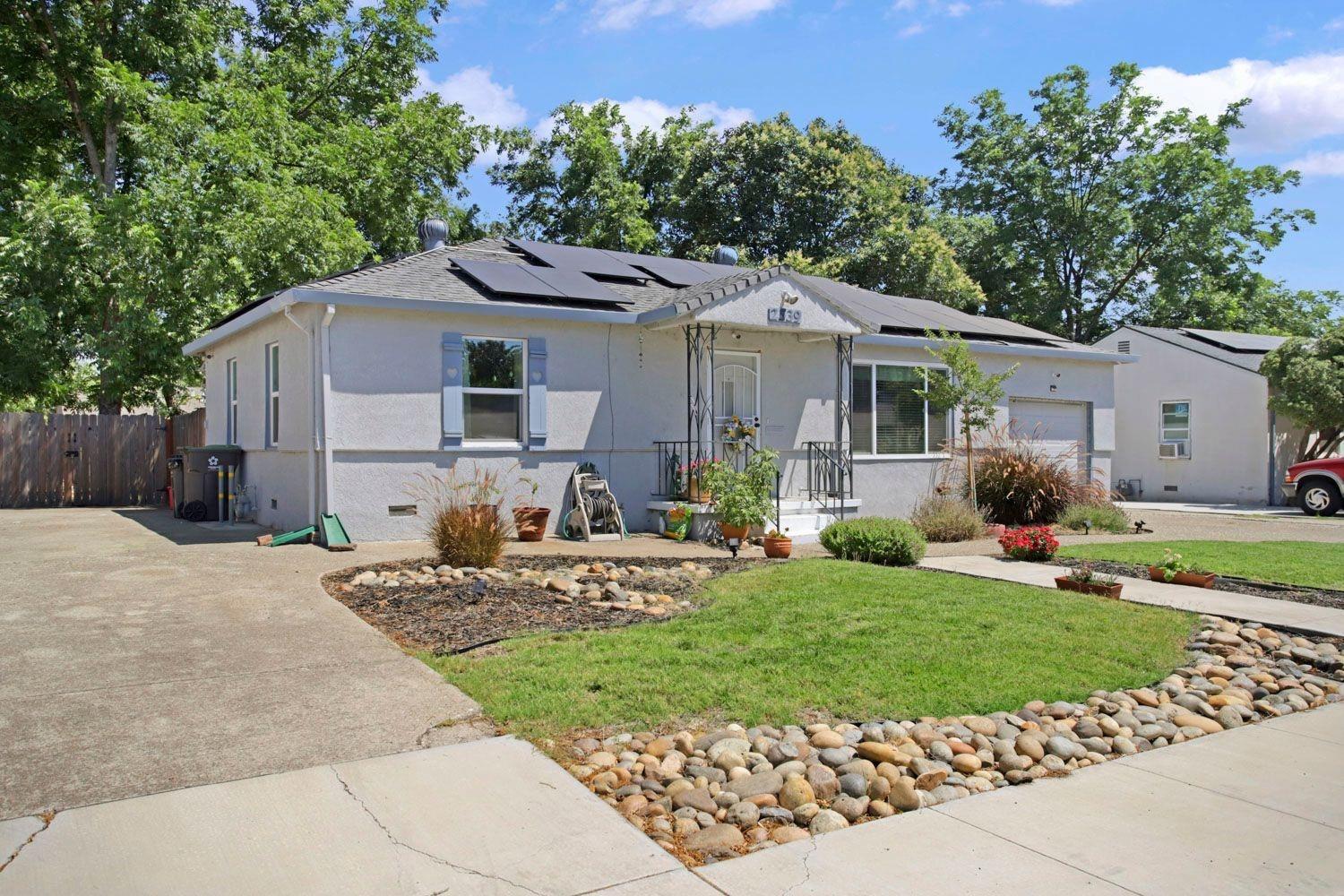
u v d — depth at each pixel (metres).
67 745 4.09
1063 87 34.00
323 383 10.52
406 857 3.18
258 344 13.13
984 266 35.56
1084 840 3.54
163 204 18.08
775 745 4.33
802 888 3.11
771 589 7.98
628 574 8.74
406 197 24.34
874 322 15.16
